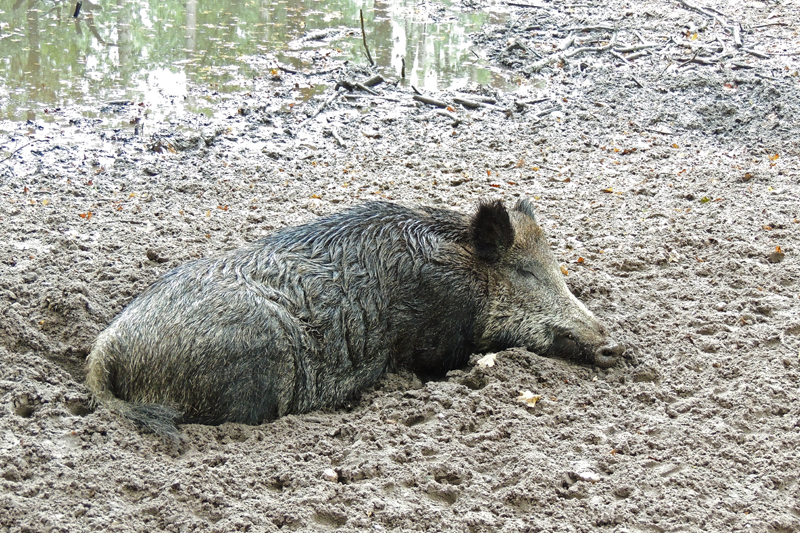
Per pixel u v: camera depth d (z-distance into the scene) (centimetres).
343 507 403
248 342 467
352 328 512
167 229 743
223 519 392
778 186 898
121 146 959
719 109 1168
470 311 554
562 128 1105
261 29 1553
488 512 405
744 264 698
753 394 508
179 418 466
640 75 1341
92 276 631
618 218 813
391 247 537
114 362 470
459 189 880
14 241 695
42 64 1254
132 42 1409
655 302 645
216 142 995
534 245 576
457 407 494
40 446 426
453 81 1312
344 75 1281
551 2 1872
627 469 440
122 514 388
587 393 523
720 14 1736
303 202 825
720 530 395
